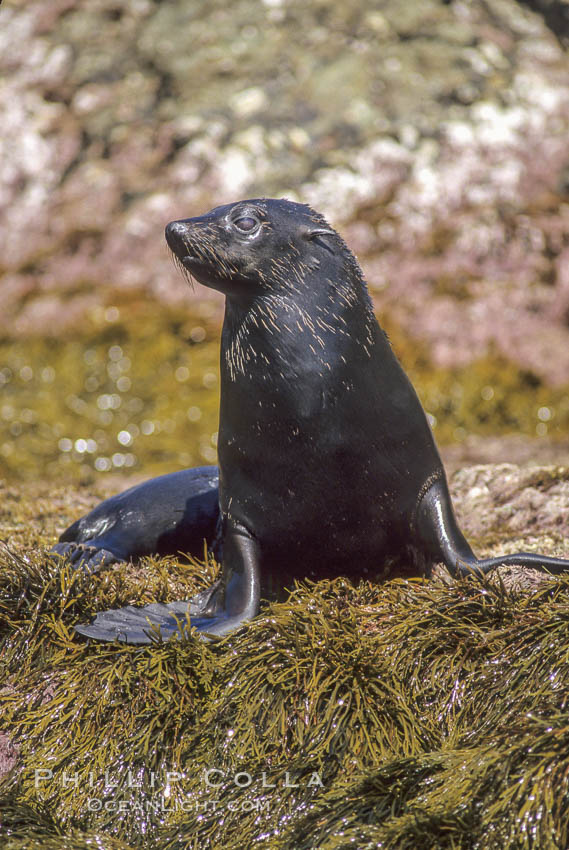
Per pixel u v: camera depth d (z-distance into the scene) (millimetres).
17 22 61531
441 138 55219
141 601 18797
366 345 17906
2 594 18250
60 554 20141
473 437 47000
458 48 57875
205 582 19859
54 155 57438
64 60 60031
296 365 17547
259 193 54031
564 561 17891
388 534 18688
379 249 52344
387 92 56344
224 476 18719
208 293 53219
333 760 15352
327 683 15922
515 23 59906
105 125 57812
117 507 22141
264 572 19188
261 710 16016
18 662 17531
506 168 54812
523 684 15461
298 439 17688
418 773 14625
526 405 47969
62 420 48062
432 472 18703
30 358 50875
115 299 53094
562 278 51938
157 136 56969
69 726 16516
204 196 54344
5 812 15445
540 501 25625
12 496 30406
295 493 18078
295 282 17641
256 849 14477
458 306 50812
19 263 55188
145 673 16594
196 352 51000
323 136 55375
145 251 54250
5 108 58688
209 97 57312
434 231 52906
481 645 16281
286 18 59781
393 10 59438
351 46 58031
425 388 48344
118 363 50500
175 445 46906
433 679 16203
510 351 49781
